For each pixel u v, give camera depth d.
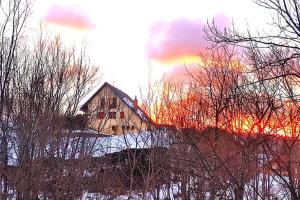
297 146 9.65
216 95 11.89
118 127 19.41
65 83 18.33
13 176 11.88
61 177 12.98
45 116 13.46
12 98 14.05
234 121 10.30
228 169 9.16
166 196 12.45
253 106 10.21
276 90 9.35
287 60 8.20
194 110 12.95
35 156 12.33
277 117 9.43
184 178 10.98
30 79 16.14
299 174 9.41
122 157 15.66
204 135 10.64
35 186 11.98
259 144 9.35
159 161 13.23
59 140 13.41
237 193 9.30
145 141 14.76
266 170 9.66
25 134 12.35
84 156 14.12
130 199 13.52
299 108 9.21
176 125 13.45
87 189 14.24
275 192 10.18
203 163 9.80
